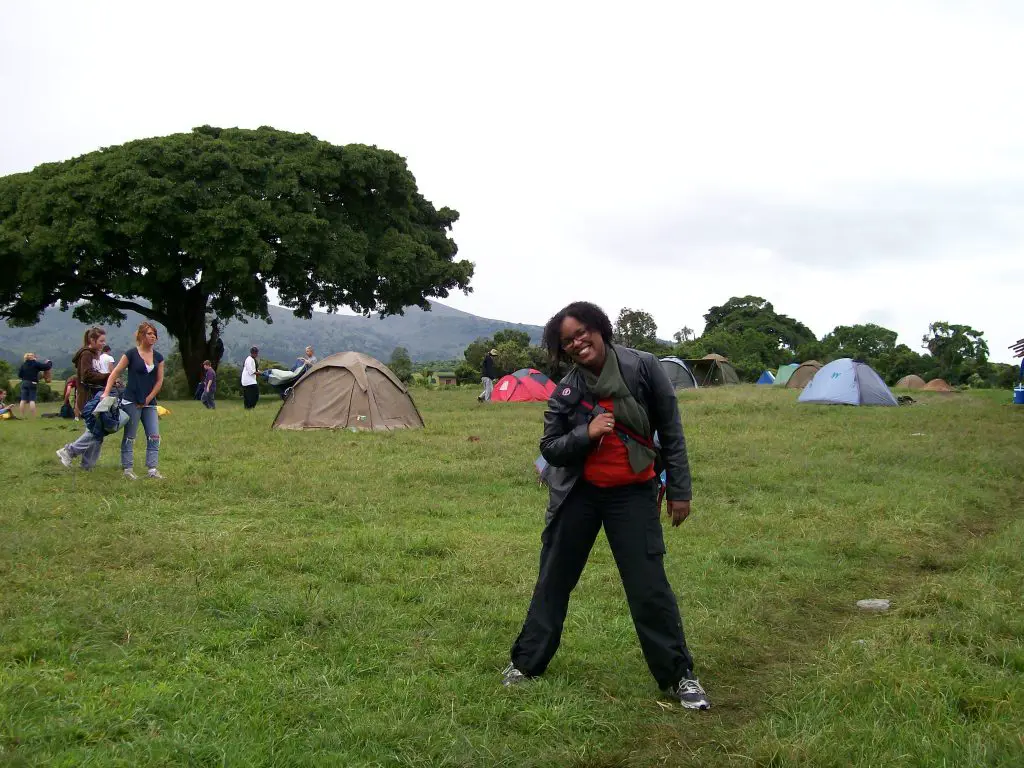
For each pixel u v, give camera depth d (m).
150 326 10.12
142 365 10.06
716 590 6.25
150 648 4.70
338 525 8.23
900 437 15.58
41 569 6.16
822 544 7.68
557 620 4.46
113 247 29.22
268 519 8.20
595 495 4.32
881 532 8.17
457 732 3.82
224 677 4.33
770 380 52.38
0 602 5.34
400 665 4.61
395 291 32.59
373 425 16.67
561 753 3.68
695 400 25.95
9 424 18.31
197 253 28.25
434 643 5.00
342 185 31.59
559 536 4.39
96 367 11.42
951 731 3.66
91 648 4.61
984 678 4.26
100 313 36.75
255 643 4.88
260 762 3.44
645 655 4.32
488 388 26.89
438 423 17.94
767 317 89.69
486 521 8.51
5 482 9.77
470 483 10.58
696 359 46.97
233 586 5.86
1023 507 9.88
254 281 29.88
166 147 29.00
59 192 28.20
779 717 4.01
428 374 54.31
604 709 4.15
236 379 37.44
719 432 16.31
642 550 4.26
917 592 6.03
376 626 5.18
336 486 10.01
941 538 8.13
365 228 32.28
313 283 32.53
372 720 3.88
